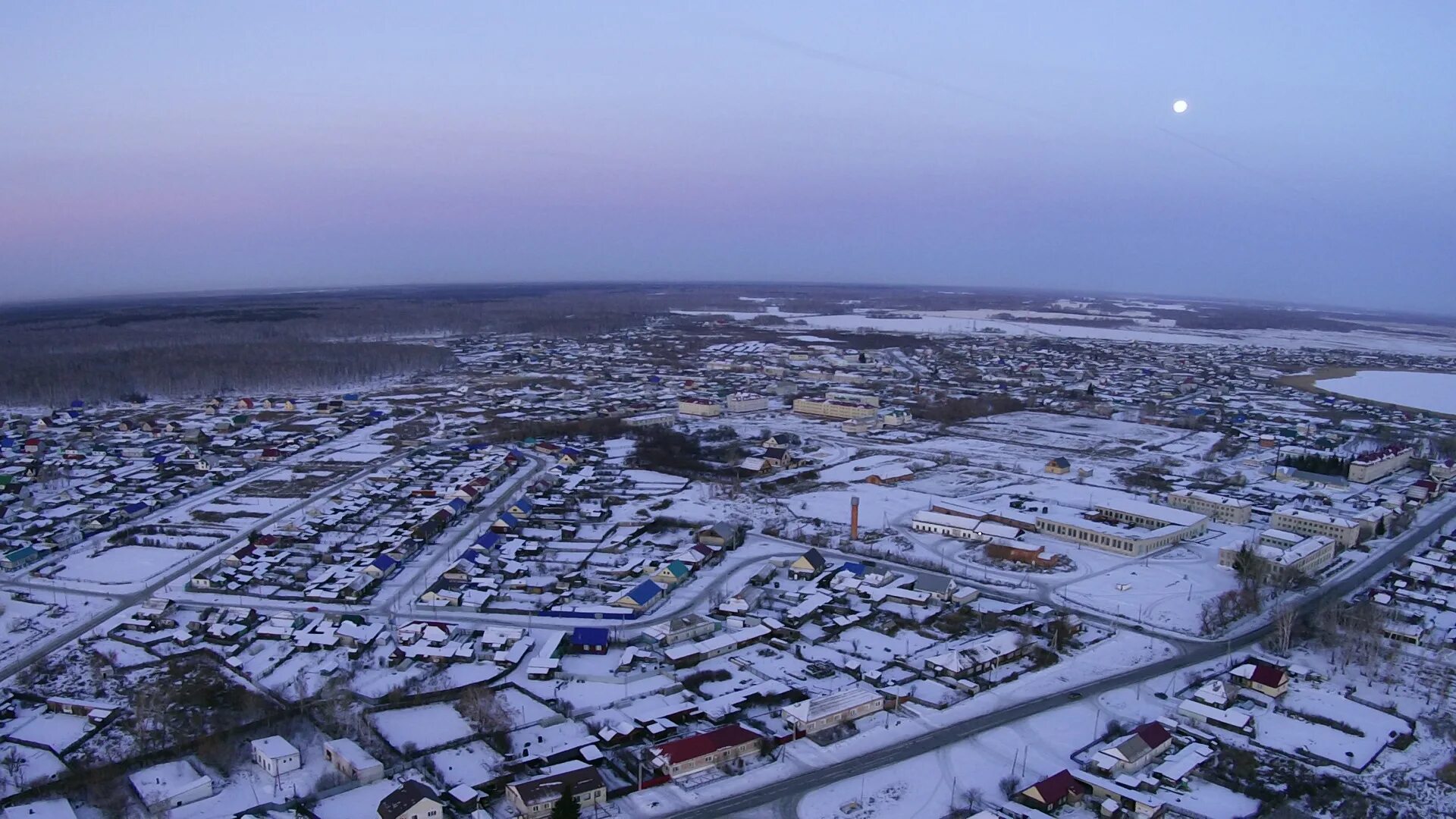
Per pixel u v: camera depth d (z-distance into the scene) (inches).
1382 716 3848.4
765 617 4933.6
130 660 4377.5
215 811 3110.2
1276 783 3339.1
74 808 3139.8
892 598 5201.8
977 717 3828.7
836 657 4456.2
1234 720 3713.1
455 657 4389.8
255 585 5398.6
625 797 3221.0
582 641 4498.0
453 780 3312.0
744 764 3447.3
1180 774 3341.5
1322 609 4950.8
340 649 4530.0
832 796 3228.3
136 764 3385.8
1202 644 4601.4
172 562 5846.5
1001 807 3166.8
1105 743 3607.3
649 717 3777.1
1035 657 4399.6
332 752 3425.2
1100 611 5054.1
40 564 5792.3
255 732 3649.1
